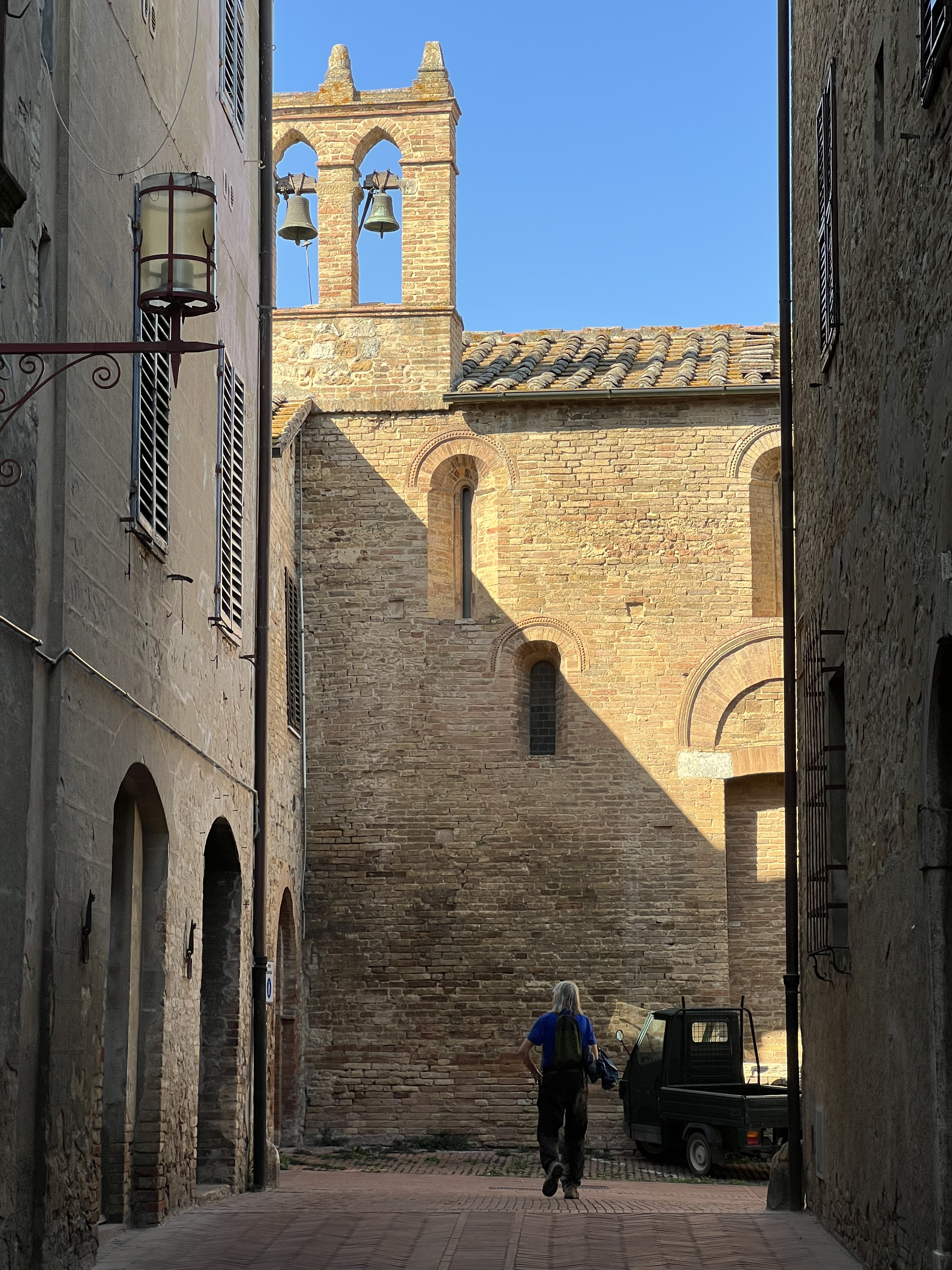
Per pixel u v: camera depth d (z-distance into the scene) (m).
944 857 8.19
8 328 8.85
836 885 12.28
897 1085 9.19
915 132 8.70
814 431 13.63
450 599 23.66
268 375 17.17
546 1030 14.40
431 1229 11.47
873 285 10.23
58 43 10.08
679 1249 10.66
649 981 22.42
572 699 23.14
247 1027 15.87
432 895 22.89
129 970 12.22
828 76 12.56
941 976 8.10
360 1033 22.69
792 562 15.39
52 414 9.84
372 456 23.89
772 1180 14.18
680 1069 20.88
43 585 9.56
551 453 23.67
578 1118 14.27
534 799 22.98
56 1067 9.45
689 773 22.84
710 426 23.52
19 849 9.00
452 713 23.25
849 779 11.36
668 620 23.20
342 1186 16.62
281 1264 9.97
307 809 23.20
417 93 24.58
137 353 8.15
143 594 12.01
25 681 9.12
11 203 7.74
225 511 15.36
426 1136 22.34
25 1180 9.02
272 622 20.92
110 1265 10.05
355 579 23.64
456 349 24.55
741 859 23.03
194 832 13.68
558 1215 12.37
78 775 10.02
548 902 22.73
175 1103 12.82
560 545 23.48
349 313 24.22
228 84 16.20
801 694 14.45
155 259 8.33
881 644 9.90
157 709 12.42
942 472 7.93
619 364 24.52
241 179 16.73
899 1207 9.05
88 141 10.61
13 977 8.85
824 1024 12.59
